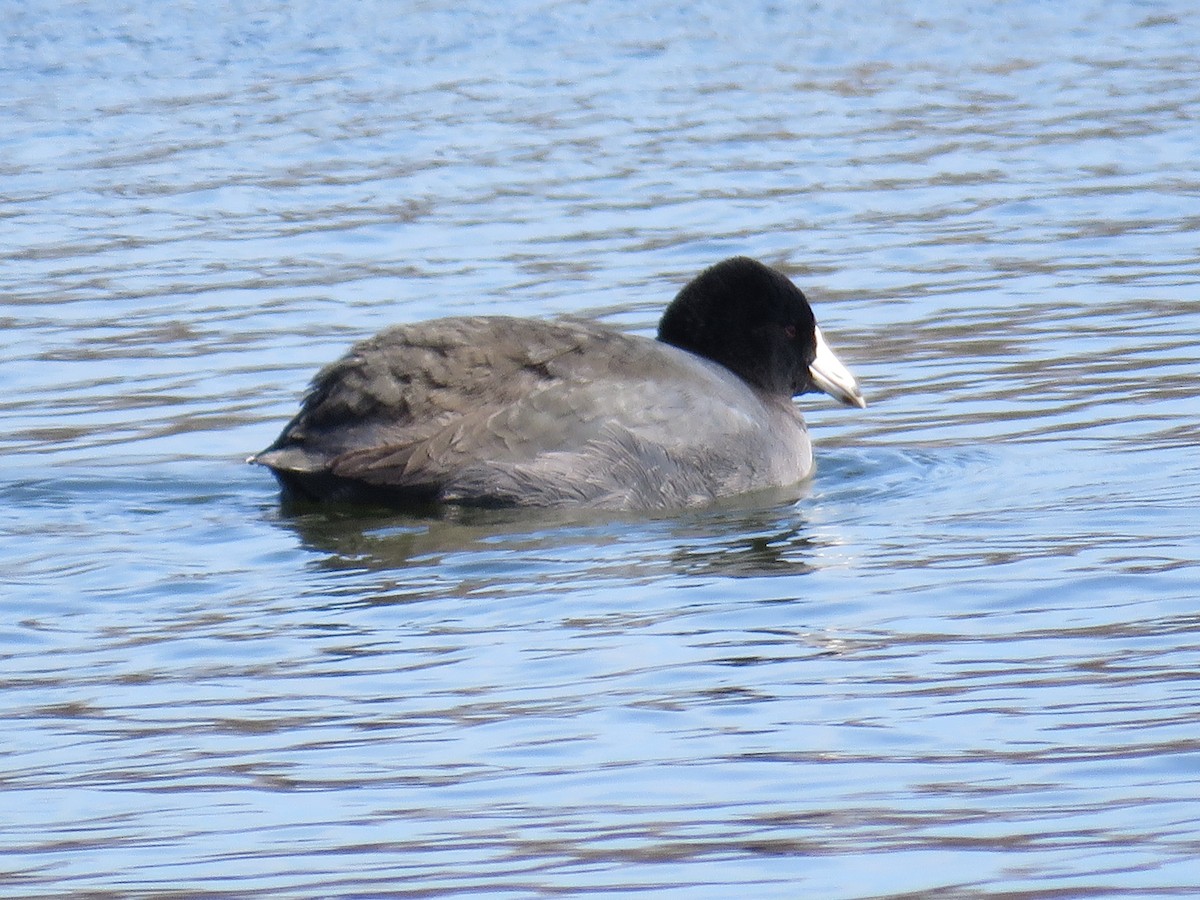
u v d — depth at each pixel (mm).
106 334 19531
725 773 9156
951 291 20672
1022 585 11961
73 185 25266
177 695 10398
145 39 32781
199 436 16422
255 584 12422
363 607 11898
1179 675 10227
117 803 8984
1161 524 13203
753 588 12148
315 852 8375
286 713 10109
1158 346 18391
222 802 8969
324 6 34875
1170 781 8836
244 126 27984
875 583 12188
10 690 10539
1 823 8789
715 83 30641
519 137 27469
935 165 25938
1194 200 24031
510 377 14391
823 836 8391
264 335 19375
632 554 13055
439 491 14016
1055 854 8102
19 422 16891
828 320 19812
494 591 12195
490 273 21297
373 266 21750
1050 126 27844
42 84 30219
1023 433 16047
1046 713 9773
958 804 8695
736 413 15039
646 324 19188
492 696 10281
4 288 21172
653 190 24812
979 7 35781
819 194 24578
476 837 8492
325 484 14023
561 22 34219
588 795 8938
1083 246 22234
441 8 34875
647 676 10531
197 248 22594
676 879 8008
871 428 16594
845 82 30688
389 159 26375
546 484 14156
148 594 12219
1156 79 30469
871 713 9875
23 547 13344
